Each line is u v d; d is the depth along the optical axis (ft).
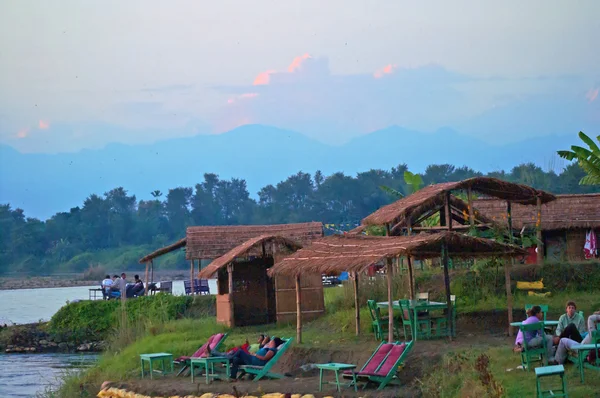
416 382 61.46
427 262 111.45
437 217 111.55
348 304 98.53
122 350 95.81
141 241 513.04
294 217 495.00
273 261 107.24
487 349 64.75
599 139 95.14
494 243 73.31
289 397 62.80
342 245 82.07
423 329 76.13
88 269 437.58
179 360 78.59
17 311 209.36
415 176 120.37
